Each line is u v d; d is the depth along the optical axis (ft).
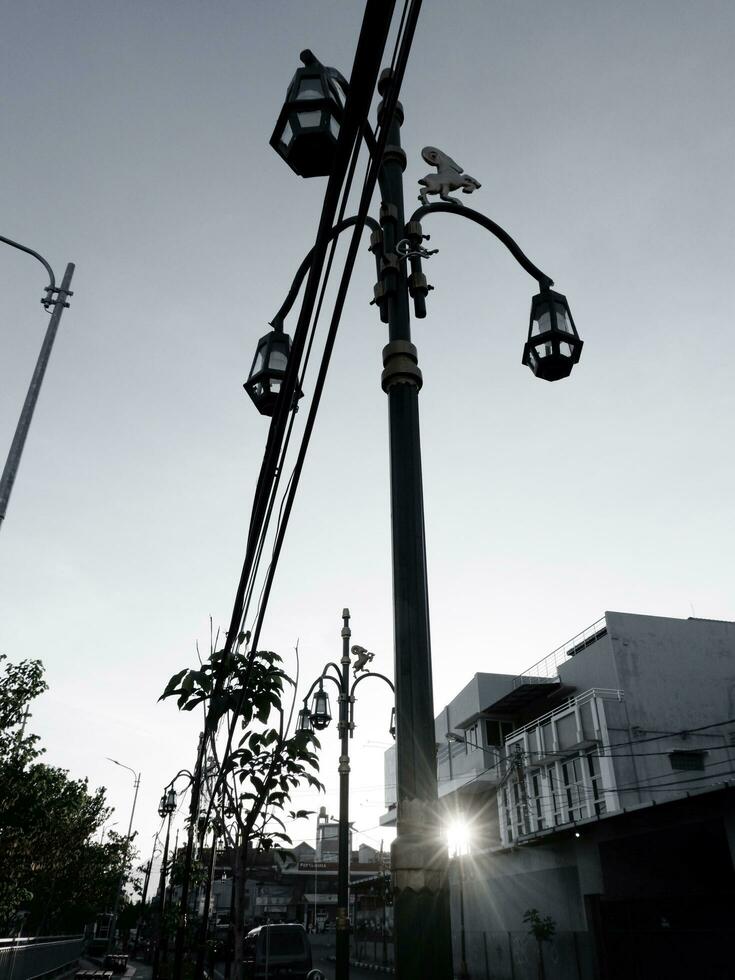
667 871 72.69
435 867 9.43
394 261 13.93
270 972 72.74
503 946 88.28
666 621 95.66
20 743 54.75
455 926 103.35
